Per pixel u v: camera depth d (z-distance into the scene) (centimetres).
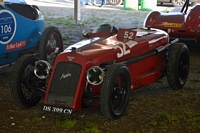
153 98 501
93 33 503
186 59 546
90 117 430
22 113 440
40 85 446
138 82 480
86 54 415
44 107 408
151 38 521
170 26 770
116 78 403
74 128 400
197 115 441
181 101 492
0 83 559
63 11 1548
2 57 534
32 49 601
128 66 463
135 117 432
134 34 484
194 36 760
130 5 1708
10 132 389
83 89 407
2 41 526
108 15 1443
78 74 404
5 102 477
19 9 575
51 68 435
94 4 1914
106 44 458
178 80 525
